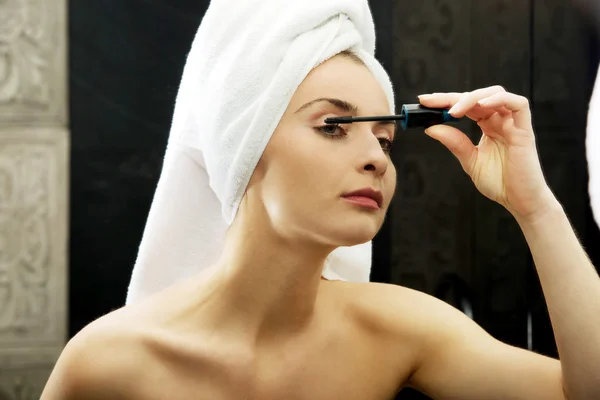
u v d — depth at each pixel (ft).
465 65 6.18
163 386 3.01
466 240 6.28
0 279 6.28
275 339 3.10
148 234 3.36
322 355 3.13
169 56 6.18
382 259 6.31
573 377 2.87
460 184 6.30
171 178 3.32
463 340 3.24
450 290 6.28
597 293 2.88
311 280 3.01
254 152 2.91
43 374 6.29
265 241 2.97
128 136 6.22
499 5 6.10
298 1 2.95
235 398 3.02
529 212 2.97
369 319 3.24
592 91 5.99
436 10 6.19
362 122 2.89
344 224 2.82
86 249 6.24
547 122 6.06
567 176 6.03
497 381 3.11
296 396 3.07
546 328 6.13
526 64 6.08
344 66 2.95
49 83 6.22
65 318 6.27
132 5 6.17
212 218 3.34
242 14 3.03
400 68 6.21
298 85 2.87
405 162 6.32
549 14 6.04
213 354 3.02
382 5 6.19
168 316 3.11
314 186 2.82
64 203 6.25
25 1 6.20
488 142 3.09
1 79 6.23
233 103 2.96
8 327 6.28
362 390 3.18
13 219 6.25
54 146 6.23
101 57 6.20
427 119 3.00
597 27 5.98
